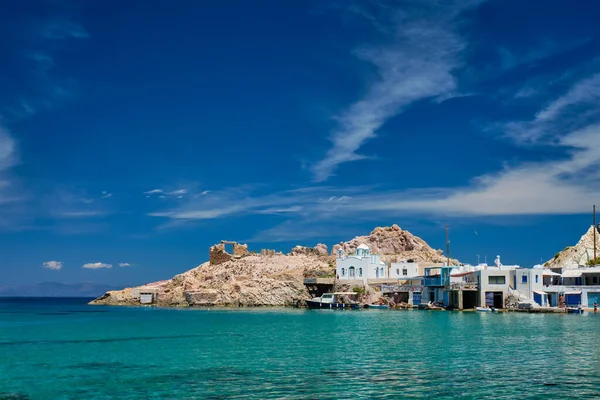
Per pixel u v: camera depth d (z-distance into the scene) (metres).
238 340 69.50
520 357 52.53
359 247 173.88
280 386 40.28
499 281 129.88
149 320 112.44
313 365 48.94
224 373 45.50
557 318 103.06
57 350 61.19
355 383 41.06
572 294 125.44
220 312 144.12
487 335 71.62
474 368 46.81
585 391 38.50
